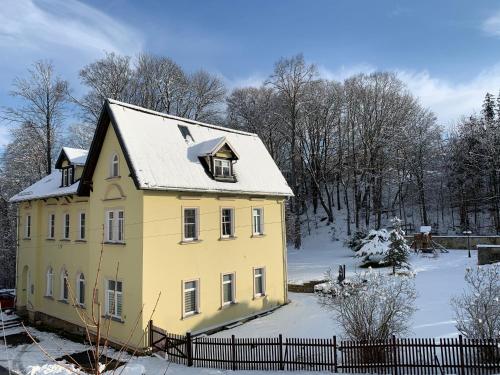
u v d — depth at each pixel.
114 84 45.97
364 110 53.03
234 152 23.30
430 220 53.72
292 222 48.81
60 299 24.33
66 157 25.06
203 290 20.80
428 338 14.09
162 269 18.88
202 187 20.72
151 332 17.25
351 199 59.62
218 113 53.69
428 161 54.16
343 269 28.52
